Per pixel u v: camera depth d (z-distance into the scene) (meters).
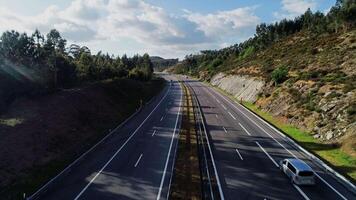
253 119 60.19
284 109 59.56
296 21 161.88
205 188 29.17
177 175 32.03
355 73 60.50
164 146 42.88
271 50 118.94
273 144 43.56
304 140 44.81
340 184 30.45
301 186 29.77
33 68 58.69
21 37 59.84
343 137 41.53
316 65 73.88
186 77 193.88
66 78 67.56
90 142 44.12
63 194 28.16
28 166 33.50
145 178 31.86
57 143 40.47
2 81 48.88
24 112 44.41
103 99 65.00
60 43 75.12
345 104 48.16
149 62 171.62
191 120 59.00
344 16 96.19
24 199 26.98
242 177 31.81
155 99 89.00
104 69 96.69
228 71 128.25
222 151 40.28
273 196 27.62
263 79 81.06
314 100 54.88
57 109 49.06
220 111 68.88
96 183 30.61
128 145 43.41
